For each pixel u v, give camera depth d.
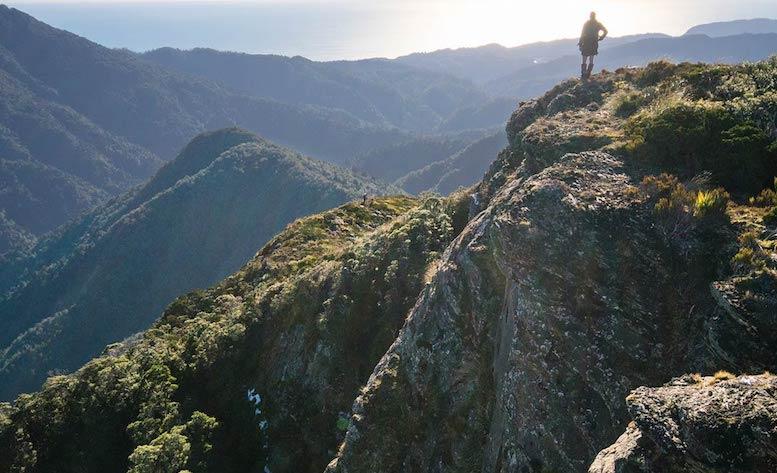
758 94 18.33
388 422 18.94
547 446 12.62
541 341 13.45
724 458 7.75
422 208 41.88
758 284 10.61
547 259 14.13
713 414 8.16
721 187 14.48
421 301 20.89
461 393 17.14
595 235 13.99
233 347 38.56
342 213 70.19
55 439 35.44
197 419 31.22
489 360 16.66
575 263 13.75
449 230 33.22
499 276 17.16
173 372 38.78
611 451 9.75
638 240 13.48
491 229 16.00
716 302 11.52
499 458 13.94
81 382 39.09
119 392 37.22
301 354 33.03
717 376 9.45
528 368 13.56
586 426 12.11
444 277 19.30
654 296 12.55
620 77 27.62
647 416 8.77
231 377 36.84
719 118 16.33
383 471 18.16
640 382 11.70
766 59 21.55
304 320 35.12
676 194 13.84
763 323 10.03
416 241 33.28
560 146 20.38
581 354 12.72
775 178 13.74
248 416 33.06
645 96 22.84
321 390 30.34
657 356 11.81
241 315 41.62
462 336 17.78
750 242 11.92
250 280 58.91
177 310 59.09
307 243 60.94
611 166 16.64
